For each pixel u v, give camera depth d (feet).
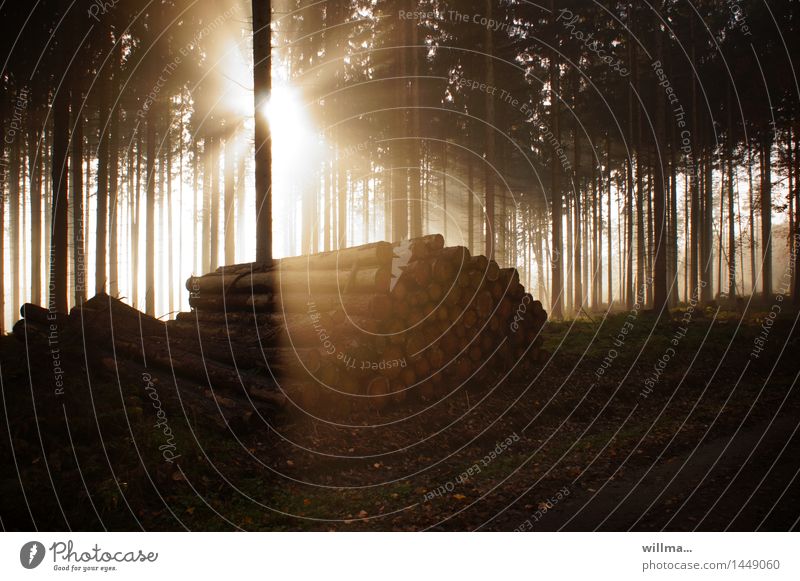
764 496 14.80
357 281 24.49
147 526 14.03
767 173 94.43
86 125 77.10
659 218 58.39
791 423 22.76
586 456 20.26
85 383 22.24
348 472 19.10
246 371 23.91
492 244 60.90
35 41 50.72
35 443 16.71
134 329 29.40
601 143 110.93
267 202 36.70
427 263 24.56
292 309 27.71
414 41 59.52
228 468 17.47
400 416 23.35
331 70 77.36
